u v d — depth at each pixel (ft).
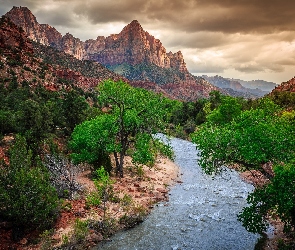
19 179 43.73
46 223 46.65
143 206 63.16
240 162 44.11
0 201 42.52
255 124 45.68
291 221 38.99
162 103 81.92
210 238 50.19
